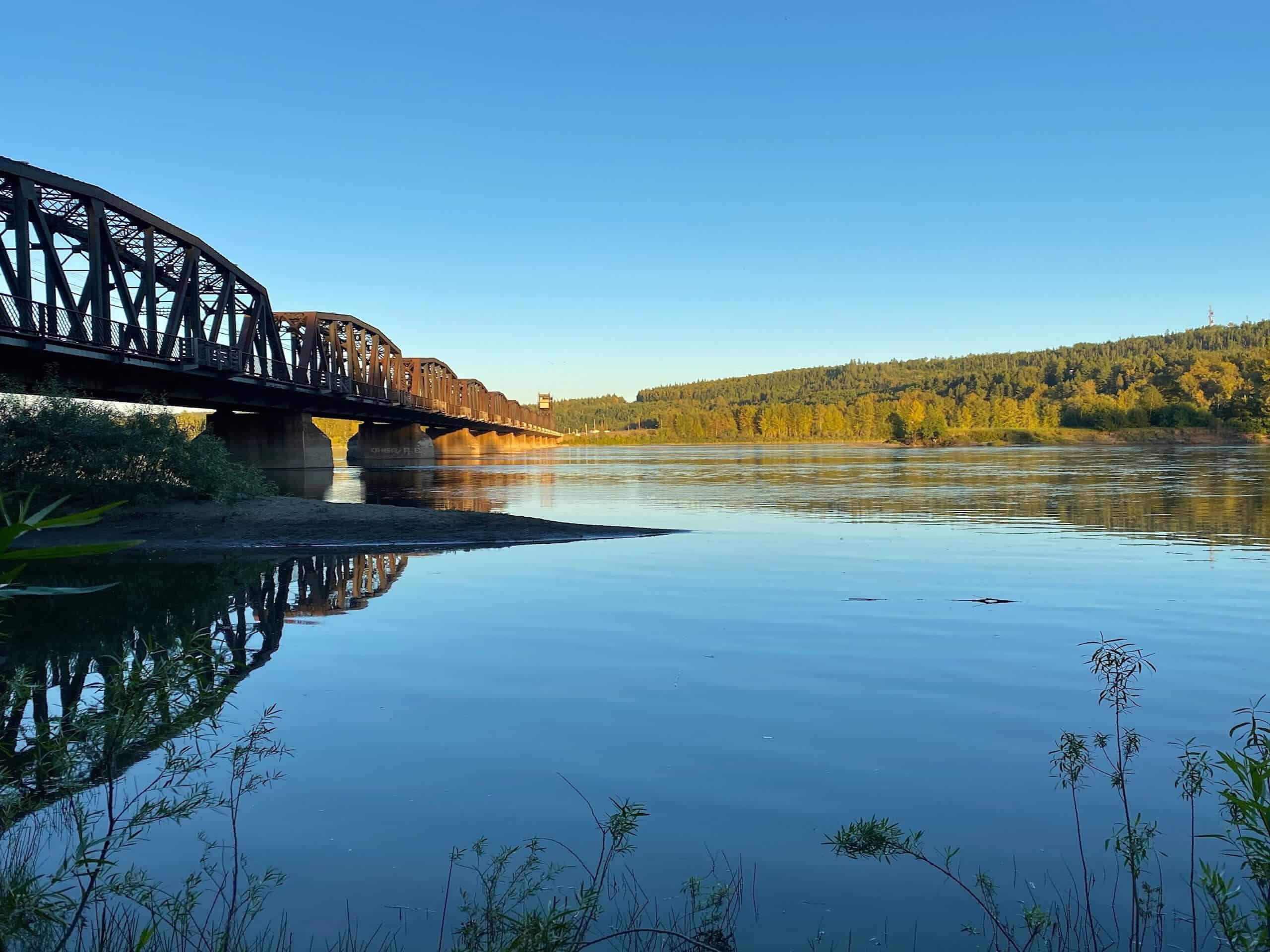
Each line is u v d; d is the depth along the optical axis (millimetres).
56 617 16219
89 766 6316
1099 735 9094
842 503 41500
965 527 30359
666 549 25484
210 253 46125
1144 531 28359
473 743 9078
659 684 11367
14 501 25688
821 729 9508
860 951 5262
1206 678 11508
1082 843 6750
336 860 6535
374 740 9180
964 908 5801
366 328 80875
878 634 14281
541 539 27688
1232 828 6918
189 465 29266
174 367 40531
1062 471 68938
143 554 25062
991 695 10789
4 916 4703
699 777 8141
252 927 5586
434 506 40938
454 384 129500
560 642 13836
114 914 5691
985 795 7680
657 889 6074
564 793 7793
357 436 117000
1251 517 32344
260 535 27594
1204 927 5492
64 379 35594
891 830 6586
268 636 14422
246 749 6902
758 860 6492
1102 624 14914
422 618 15812
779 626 14930
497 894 5961
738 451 172125
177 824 7109
